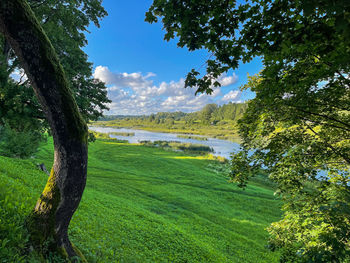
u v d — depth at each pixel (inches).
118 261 241.4
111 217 437.7
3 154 741.9
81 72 619.5
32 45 131.9
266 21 121.4
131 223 446.9
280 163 253.8
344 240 189.0
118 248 285.3
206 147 3698.3
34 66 135.1
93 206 473.4
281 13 117.0
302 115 207.6
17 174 447.2
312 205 258.7
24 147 768.9
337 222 201.6
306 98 180.2
